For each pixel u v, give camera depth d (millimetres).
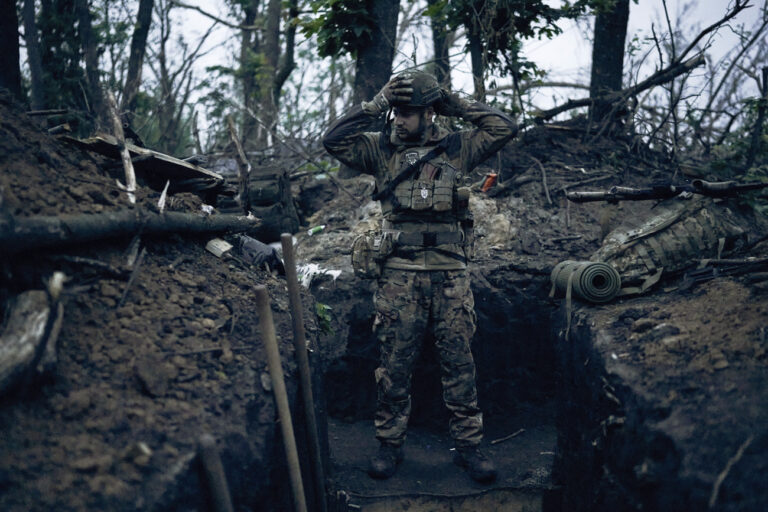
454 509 3373
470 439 3553
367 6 6180
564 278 3479
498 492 3447
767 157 6250
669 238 3393
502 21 5957
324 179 6523
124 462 1702
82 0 7059
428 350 4359
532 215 5258
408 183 3275
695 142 7141
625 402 2430
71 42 7012
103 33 8484
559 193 5527
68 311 2131
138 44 8320
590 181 5684
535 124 6684
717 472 1897
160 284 2551
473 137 3363
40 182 2348
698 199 3564
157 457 1753
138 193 2738
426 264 3367
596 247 4840
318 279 4676
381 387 3604
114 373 2021
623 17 7016
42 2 7020
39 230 1992
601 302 3281
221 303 2715
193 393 2098
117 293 2316
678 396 2242
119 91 8109
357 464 3816
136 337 2188
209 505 1803
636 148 6449
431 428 4395
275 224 5156
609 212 4059
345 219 5609
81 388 1913
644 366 2500
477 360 4469
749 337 2391
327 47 6285
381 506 3336
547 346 4559
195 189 3500
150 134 8156
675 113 6426
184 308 2494
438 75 6930
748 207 4961
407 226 3389
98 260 2389
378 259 3420
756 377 2168
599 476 2623
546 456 3977
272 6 11773
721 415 2064
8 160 2350
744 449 1901
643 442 2223
